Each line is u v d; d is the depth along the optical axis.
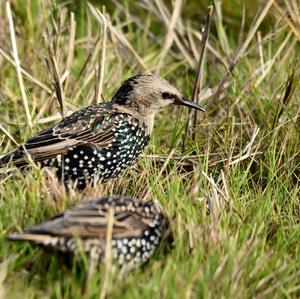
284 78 13.06
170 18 15.04
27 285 8.34
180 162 11.42
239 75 13.41
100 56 12.40
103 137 10.89
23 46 13.95
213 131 12.05
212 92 13.16
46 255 8.57
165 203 9.69
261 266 8.67
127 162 11.16
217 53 13.62
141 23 15.65
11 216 9.06
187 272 8.27
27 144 10.69
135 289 7.98
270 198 10.51
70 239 8.31
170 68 14.34
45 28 13.36
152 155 11.54
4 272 8.05
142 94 11.35
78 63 14.01
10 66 13.57
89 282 8.02
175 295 7.91
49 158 10.70
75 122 10.90
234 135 11.81
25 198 9.44
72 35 12.58
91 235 8.41
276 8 14.45
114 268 8.31
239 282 8.36
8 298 7.96
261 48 13.25
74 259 8.35
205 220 9.20
